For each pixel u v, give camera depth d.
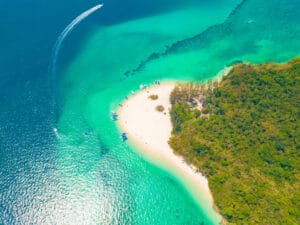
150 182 104.56
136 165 108.75
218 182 99.25
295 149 103.06
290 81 119.94
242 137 107.38
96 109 125.94
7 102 127.25
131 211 99.44
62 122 121.88
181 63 140.38
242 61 138.75
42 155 112.50
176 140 111.25
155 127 117.19
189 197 100.25
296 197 92.94
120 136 116.19
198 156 105.94
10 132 118.31
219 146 106.38
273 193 94.56
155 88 130.62
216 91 121.12
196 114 116.50
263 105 114.50
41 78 136.12
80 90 133.00
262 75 123.88
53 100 128.88
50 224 97.62
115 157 111.12
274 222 89.12
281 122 109.56
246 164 101.62
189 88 125.94
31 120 122.19
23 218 98.75
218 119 113.06
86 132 118.44
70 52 147.38
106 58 145.50
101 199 102.19
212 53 143.62
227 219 93.75
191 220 95.81
